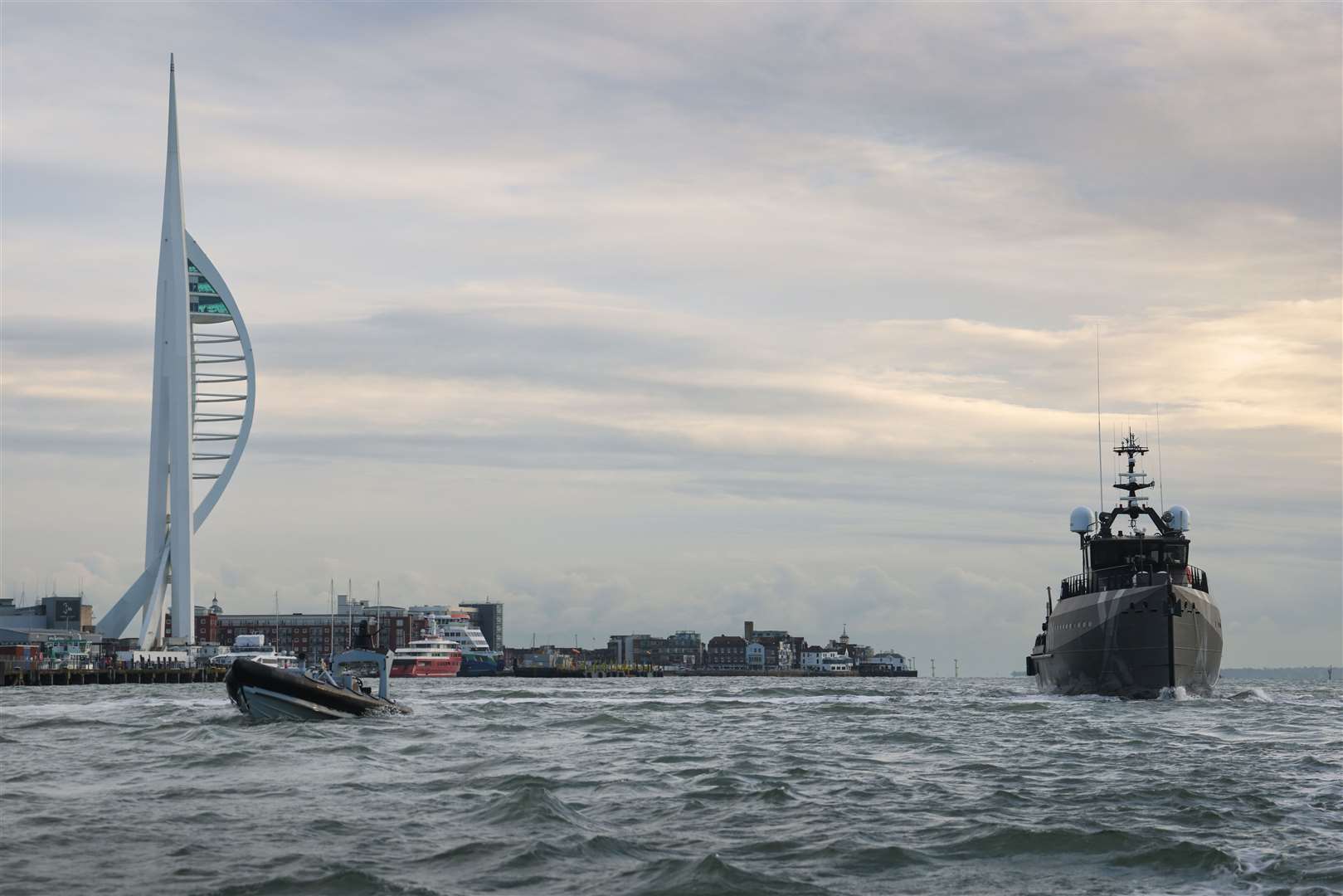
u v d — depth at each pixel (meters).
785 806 41.44
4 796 43.59
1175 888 29.95
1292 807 40.44
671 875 30.97
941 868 32.12
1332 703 110.19
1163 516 104.75
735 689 172.50
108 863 32.12
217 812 39.88
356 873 30.58
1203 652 96.94
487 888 29.83
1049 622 110.94
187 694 139.00
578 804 41.94
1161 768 51.88
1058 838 34.84
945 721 82.44
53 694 145.88
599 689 176.12
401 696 128.00
